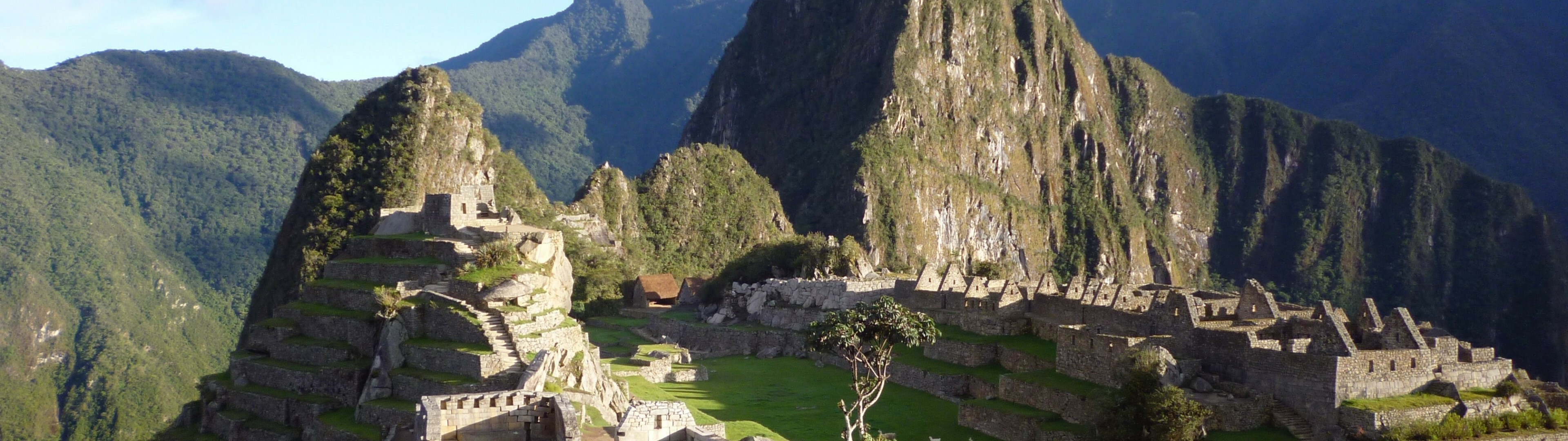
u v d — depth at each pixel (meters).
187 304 192.25
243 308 199.38
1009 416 71.31
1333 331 65.00
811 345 75.69
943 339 90.88
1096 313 80.75
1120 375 67.50
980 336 91.25
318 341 76.25
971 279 105.94
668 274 173.38
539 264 80.94
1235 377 67.81
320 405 69.44
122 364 164.50
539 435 43.50
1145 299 82.88
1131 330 75.69
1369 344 69.81
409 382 65.31
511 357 64.38
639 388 83.31
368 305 76.69
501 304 70.88
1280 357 65.31
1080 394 69.12
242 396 75.44
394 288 75.81
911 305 107.25
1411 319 68.06
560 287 84.56
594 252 169.50
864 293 112.00
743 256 159.12
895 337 74.19
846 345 73.06
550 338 67.75
